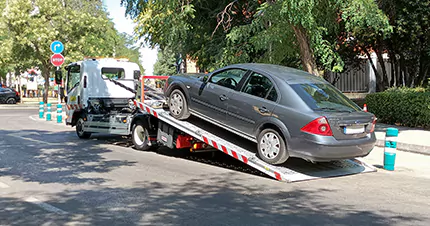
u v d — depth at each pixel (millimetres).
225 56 15539
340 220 5797
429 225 5656
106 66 13930
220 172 8875
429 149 11312
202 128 10039
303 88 8383
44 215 5898
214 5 17703
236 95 8977
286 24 13211
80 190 7254
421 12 15070
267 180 8180
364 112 8531
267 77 8688
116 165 9469
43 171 8766
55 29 35531
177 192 7180
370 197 7035
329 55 13812
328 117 7785
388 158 9359
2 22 34656
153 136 11164
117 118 12344
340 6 13266
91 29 37312
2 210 6125
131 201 6609
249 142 9586
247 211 6148
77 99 13914
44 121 20906
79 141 13367
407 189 7621
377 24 13242
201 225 5520
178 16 15289
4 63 37000
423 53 17234
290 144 8023
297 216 5945
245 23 17281
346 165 9336
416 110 15086
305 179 8195
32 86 39375
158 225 5508
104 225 5500
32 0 35781
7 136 14500
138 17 19859
